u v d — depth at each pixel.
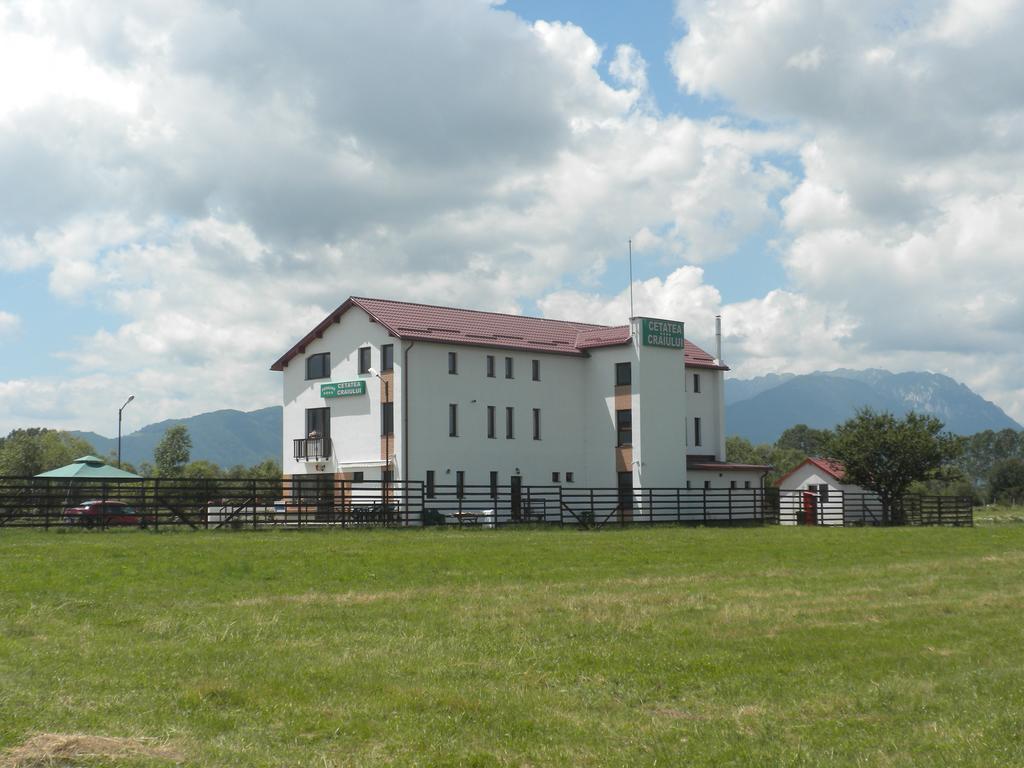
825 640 14.97
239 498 41.97
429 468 52.12
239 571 22.47
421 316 55.12
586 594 19.62
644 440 56.25
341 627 15.50
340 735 9.98
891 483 59.84
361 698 11.29
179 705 10.72
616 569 24.61
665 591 20.25
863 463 59.84
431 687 11.84
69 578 20.14
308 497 41.97
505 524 46.72
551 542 33.47
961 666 13.35
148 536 33.09
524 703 11.29
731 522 55.44
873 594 19.97
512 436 55.66
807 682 12.48
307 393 56.69
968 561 27.53
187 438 101.81
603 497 54.41
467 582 21.56
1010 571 24.73
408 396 51.72
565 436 57.94
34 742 8.95
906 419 60.94
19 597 17.44
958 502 61.22
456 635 15.05
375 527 42.22
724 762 9.41
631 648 14.29
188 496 38.88
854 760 9.48
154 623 15.30
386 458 52.19
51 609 16.33
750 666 13.28
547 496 56.81
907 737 10.21
